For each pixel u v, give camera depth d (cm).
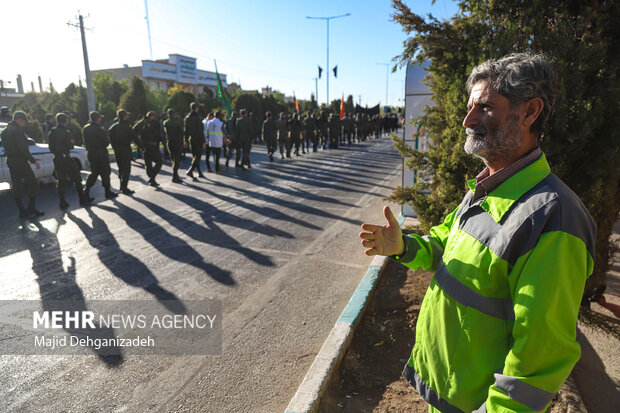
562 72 233
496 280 103
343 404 235
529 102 104
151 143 916
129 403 242
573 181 265
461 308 111
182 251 504
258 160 1504
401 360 277
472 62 262
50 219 651
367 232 137
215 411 236
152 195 838
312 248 518
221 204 761
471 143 112
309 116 1814
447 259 120
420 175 334
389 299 365
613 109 241
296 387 256
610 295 361
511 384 92
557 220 93
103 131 765
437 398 121
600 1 245
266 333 319
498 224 104
